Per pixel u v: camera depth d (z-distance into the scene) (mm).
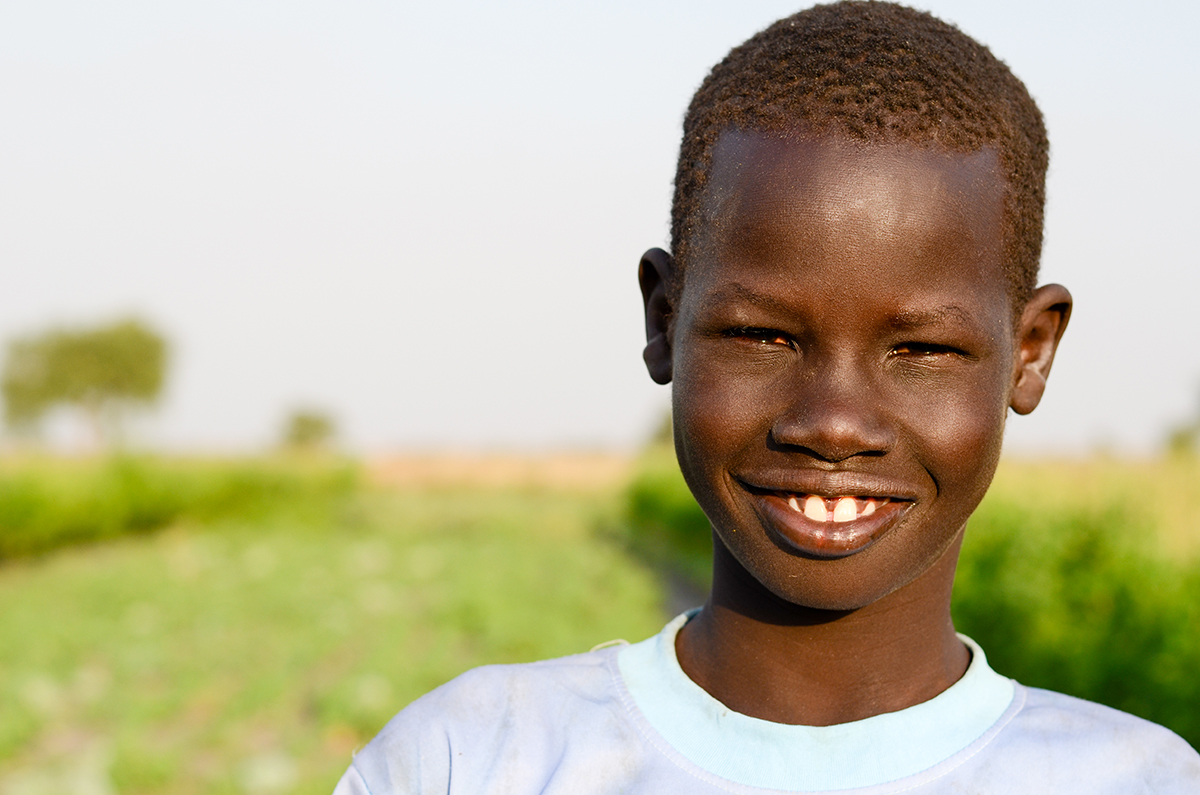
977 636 5832
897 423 1143
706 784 1213
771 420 1171
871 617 1253
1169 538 5773
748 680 1288
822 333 1141
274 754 6051
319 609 10984
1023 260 1265
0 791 5375
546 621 9484
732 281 1178
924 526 1182
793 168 1154
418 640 9523
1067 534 5906
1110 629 4891
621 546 18750
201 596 12070
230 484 25375
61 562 16969
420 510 28938
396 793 1314
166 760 5582
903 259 1120
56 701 6906
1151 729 1251
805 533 1162
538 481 39844
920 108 1166
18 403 58812
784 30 1303
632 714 1292
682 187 1330
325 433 65000
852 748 1207
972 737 1225
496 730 1320
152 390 60344
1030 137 1312
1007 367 1208
